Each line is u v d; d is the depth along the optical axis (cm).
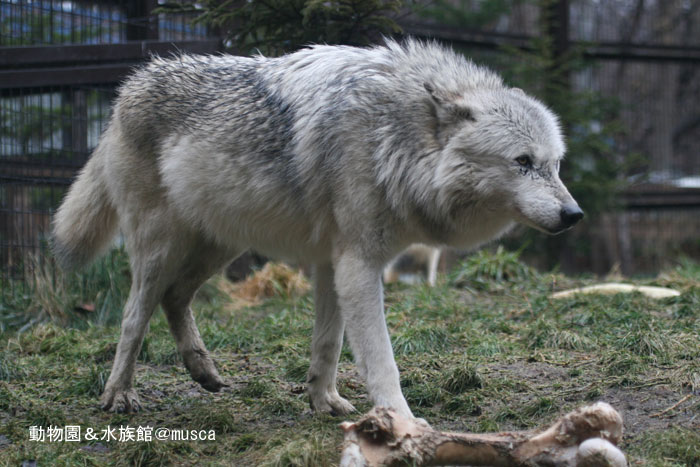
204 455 412
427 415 468
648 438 388
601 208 1355
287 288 977
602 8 1761
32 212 867
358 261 428
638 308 737
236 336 705
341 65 455
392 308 805
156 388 562
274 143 457
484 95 431
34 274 827
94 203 556
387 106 431
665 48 1479
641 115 1856
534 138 414
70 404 520
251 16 703
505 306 830
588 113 1400
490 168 416
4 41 946
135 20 866
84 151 951
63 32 1016
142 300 511
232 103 482
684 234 1819
